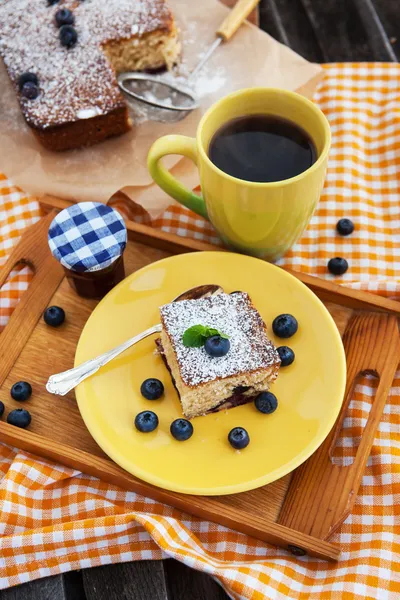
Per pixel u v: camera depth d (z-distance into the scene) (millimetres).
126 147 771
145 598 582
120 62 817
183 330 601
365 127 788
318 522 579
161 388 607
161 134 777
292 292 644
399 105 788
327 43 848
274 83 794
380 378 626
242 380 593
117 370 621
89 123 755
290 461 578
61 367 638
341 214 735
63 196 744
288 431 595
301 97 635
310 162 643
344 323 658
